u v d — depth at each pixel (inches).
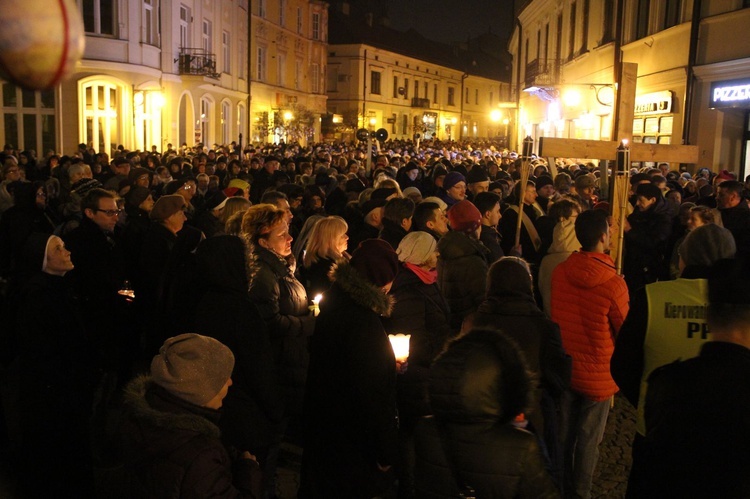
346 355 135.2
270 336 171.2
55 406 163.5
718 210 301.4
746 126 648.4
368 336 135.2
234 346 145.3
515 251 254.5
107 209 226.2
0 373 245.4
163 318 216.1
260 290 169.0
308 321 176.7
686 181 460.1
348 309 138.2
